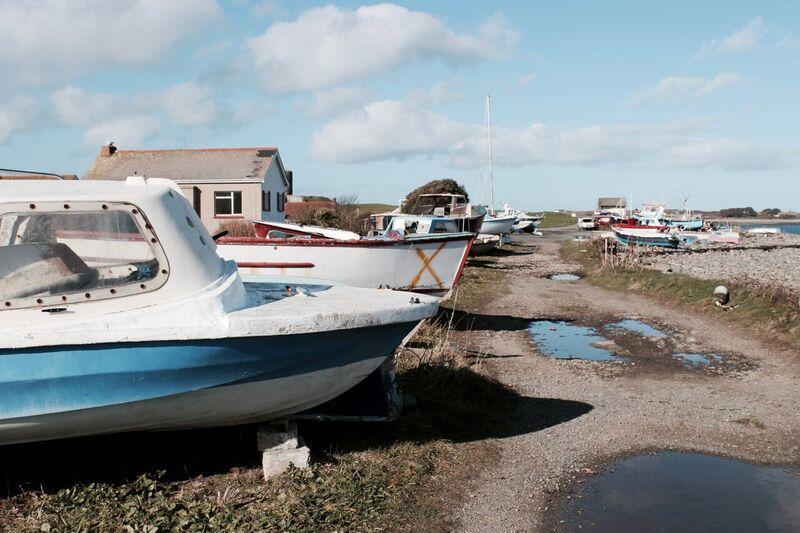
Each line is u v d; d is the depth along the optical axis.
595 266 24.36
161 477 4.84
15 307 4.21
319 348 4.93
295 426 5.32
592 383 8.82
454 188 47.22
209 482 4.82
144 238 4.55
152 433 5.51
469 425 6.66
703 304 15.10
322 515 4.40
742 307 13.91
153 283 4.52
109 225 4.47
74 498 4.42
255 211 32.16
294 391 5.05
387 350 5.49
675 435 6.72
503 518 4.75
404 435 5.96
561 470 5.71
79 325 4.21
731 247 38.66
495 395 7.84
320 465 5.12
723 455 6.22
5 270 4.23
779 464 6.02
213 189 32.25
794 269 23.00
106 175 33.50
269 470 4.92
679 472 5.77
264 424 5.19
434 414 6.66
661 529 4.71
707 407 7.74
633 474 5.70
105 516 4.21
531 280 21.95
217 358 4.54
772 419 7.30
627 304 16.34
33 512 4.24
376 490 4.86
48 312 4.25
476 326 13.21
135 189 4.67
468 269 24.88
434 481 5.22
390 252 11.40
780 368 9.77
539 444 6.32
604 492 5.31
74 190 4.57
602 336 12.32
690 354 10.76
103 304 4.39
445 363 8.09
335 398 5.74
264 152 34.84
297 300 5.42
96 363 4.26
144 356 4.35
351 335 5.06
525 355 10.56
